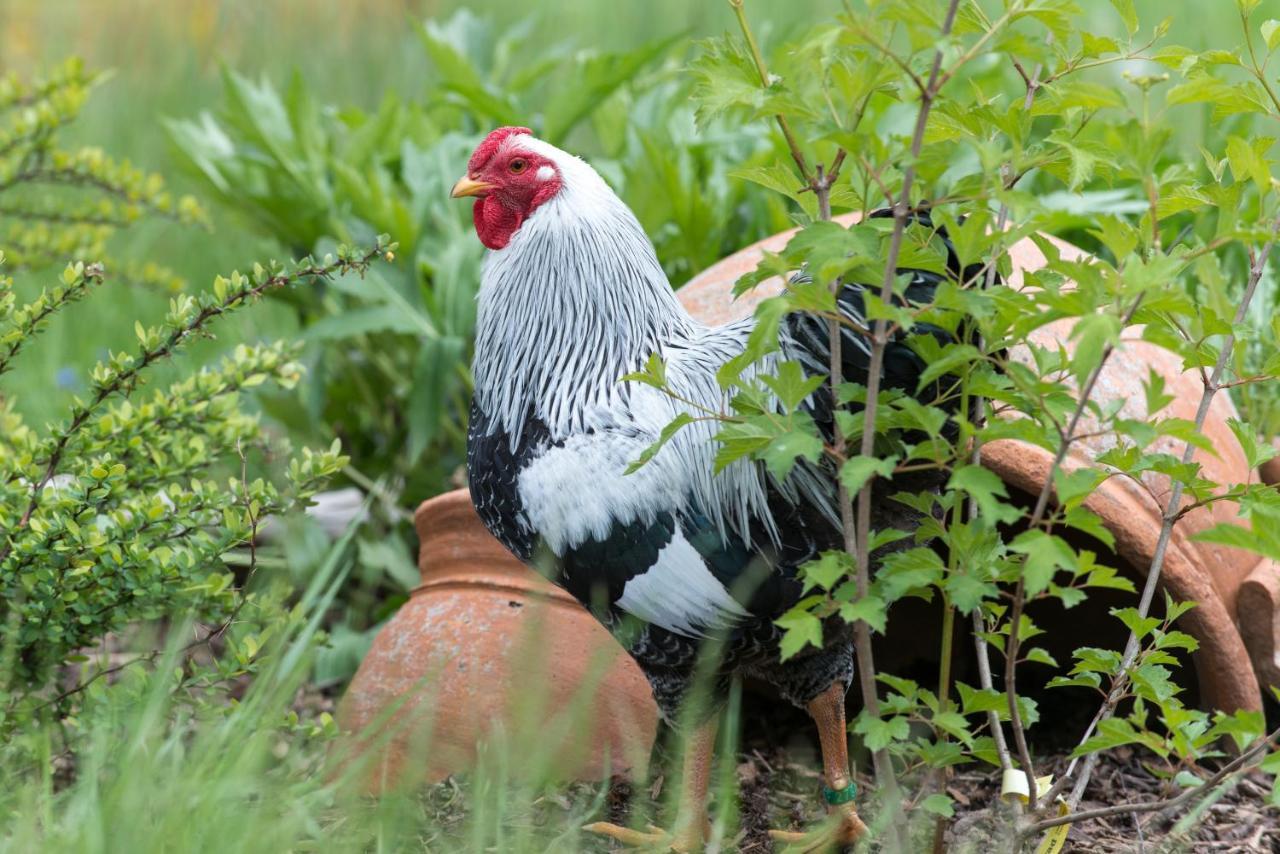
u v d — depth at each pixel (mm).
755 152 7340
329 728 4887
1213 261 3611
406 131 8062
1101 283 3285
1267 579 5125
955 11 3227
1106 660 3963
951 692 5836
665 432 3717
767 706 5891
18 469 4746
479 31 9219
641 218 6910
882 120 6887
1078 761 5000
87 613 4625
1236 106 3783
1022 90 7840
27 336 4855
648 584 4191
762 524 4246
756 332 3338
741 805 5027
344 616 6852
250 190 7754
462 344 6637
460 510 5367
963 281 3730
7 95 6203
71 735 4887
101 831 3752
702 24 13641
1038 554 3303
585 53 9438
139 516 4691
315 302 7566
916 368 4035
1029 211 3189
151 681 4629
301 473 4992
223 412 5215
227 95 7676
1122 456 3836
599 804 4621
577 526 4203
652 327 4484
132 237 9977
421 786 5027
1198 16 13312
